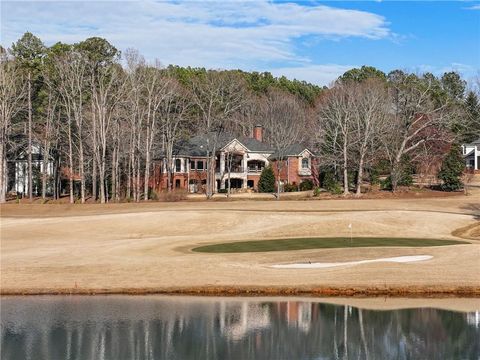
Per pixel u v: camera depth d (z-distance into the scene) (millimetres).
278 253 41375
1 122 89125
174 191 92438
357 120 89688
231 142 107125
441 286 32281
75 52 98062
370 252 40656
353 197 85062
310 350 25125
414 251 40781
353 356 24438
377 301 31547
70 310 30297
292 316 29484
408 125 95875
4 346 25547
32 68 102688
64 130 96688
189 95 114500
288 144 104688
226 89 122125
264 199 87125
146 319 28984
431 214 63406
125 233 56656
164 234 56688
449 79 149625
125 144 96312
